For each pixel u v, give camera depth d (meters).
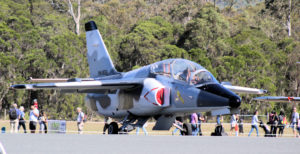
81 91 68.25
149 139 37.84
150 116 65.81
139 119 67.69
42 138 36.91
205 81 58.81
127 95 66.31
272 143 33.91
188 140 37.09
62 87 62.47
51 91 198.75
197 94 57.66
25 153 23.64
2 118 191.00
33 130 76.69
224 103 55.38
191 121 74.50
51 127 80.25
